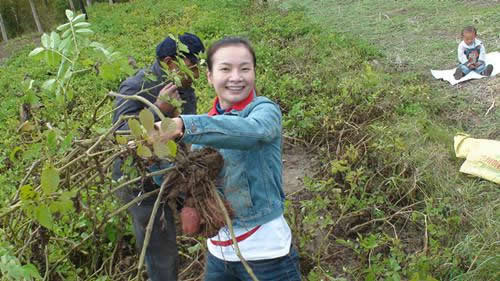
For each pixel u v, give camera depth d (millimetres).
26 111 2924
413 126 5344
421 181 4367
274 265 2318
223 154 2209
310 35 9891
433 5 11453
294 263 2391
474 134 5543
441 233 3652
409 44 8969
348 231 4062
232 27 11305
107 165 2189
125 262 3738
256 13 12875
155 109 2035
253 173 2225
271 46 9383
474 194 4324
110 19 14742
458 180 4559
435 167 4582
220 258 2418
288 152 5699
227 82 2219
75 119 5762
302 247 3676
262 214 2264
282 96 6645
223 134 1953
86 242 3656
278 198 2326
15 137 5914
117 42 11695
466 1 11414
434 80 7219
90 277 3441
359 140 5328
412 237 3963
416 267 3252
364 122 5730
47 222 1872
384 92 6258
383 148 4691
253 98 2301
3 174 5320
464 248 3564
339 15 11930
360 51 8461
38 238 2795
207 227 2100
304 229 4020
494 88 6535
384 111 5754
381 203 4203
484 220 3916
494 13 10055
